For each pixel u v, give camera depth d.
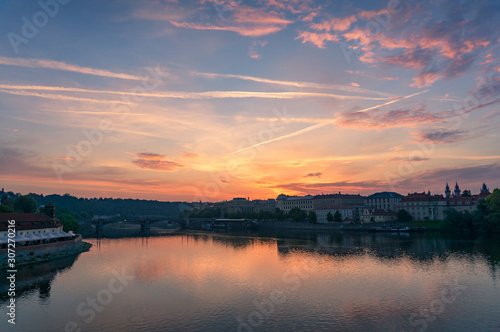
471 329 58.84
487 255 122.75
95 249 162.25
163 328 60.56
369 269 104.44
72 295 80.25
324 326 61.03
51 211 165.88
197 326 61.31
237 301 75.25
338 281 90.88
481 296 75.62
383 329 59.47
